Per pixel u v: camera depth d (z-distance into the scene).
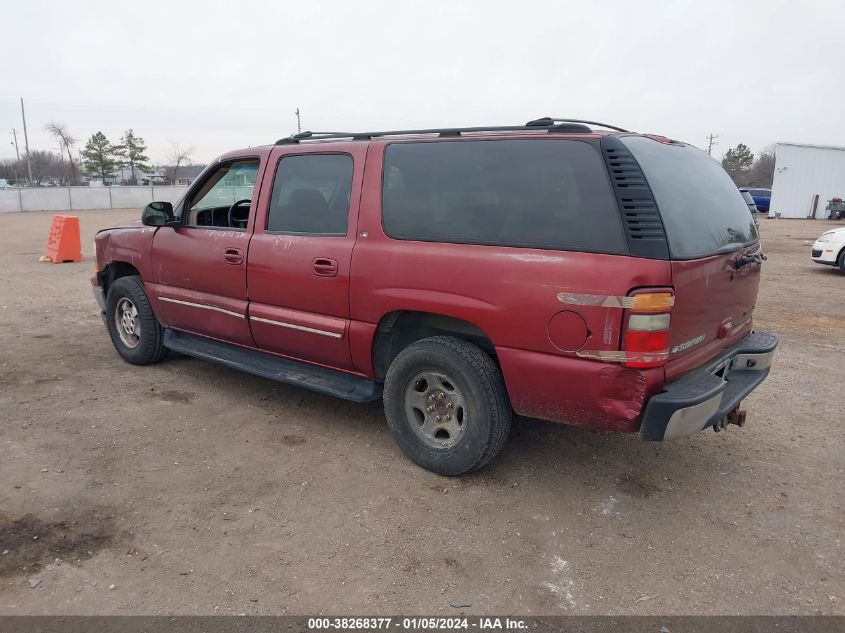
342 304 3.94
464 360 3.45
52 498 3.42
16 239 18.95
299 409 4.75
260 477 3.70
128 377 5.42
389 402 3.84
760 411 4.89
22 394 4.98
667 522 3.30
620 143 3.08
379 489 3.58
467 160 3.51
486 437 3.46
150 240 5.27
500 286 3.25
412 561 2.94
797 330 7.73
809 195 39.31
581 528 3.23
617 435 4.37
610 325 2.93
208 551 2.98
